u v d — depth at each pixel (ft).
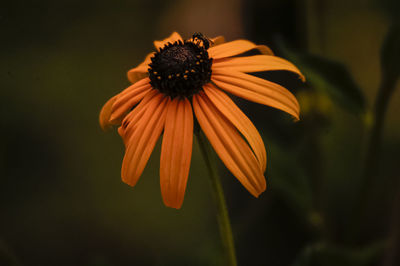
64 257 1.88
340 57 2.09
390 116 1.88
